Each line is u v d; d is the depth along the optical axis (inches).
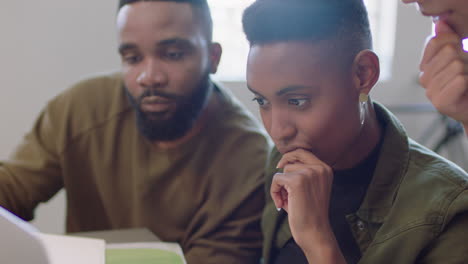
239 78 88.2
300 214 21.4
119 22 30.3
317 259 21.1
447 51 16.3
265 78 20.5
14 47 75.5
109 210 36.7
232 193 33.5
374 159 24.2
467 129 17.2
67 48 77.8
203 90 32.0
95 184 37.4
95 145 36.5
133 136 35.7
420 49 95.7
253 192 33.0
